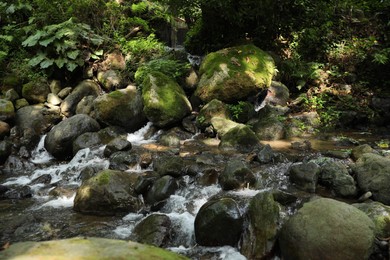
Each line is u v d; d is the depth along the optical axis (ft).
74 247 3.62
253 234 12.42
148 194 15.90
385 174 14.19
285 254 11.44
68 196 17.28
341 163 16.19
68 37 28.43
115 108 23.86
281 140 21.80
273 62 26.27
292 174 15.75
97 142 22.41
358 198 14.52
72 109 26.43
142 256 3.50
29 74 27.84
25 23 32.14
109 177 15.98
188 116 23.95
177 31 41.24
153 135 23.47
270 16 27.68
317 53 29.68
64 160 22.88
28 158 22.86
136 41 30.94
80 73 29.17
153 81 24.12
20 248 3.60
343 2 30.42
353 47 28.81
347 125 24.72
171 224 13.88
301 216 11.44
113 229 14.03
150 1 35.81
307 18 28.71
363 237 10.57
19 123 24.94
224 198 13.52
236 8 27.43
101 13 32.40
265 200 12.90
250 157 17.98
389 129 24.09
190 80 26.58
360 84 27.22
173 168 16.90
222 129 21.83
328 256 10.53
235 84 23.86
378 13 30.01
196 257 12.33
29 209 16.11
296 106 26.02
